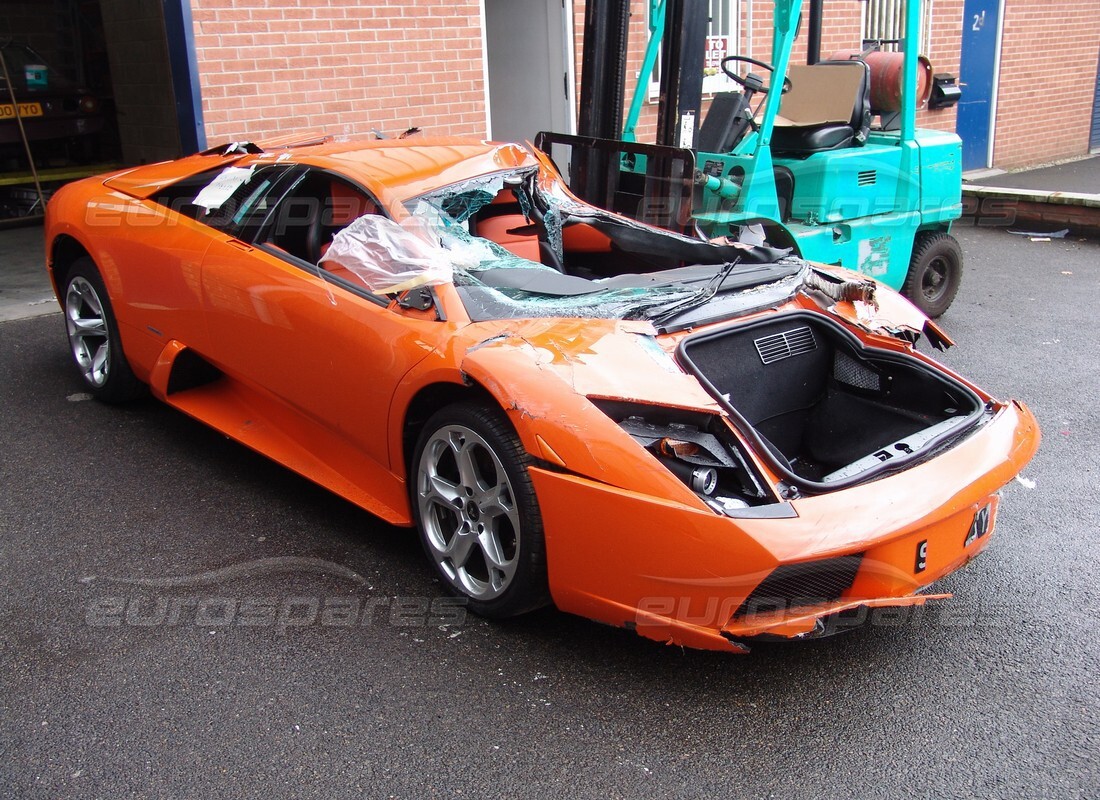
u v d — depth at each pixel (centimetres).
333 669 296
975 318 709
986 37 1305
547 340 306
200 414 427
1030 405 529
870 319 387
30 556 356
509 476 295
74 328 494
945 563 294
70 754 259
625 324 321
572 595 290
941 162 677
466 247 373
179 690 286
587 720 276
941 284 715
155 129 887
